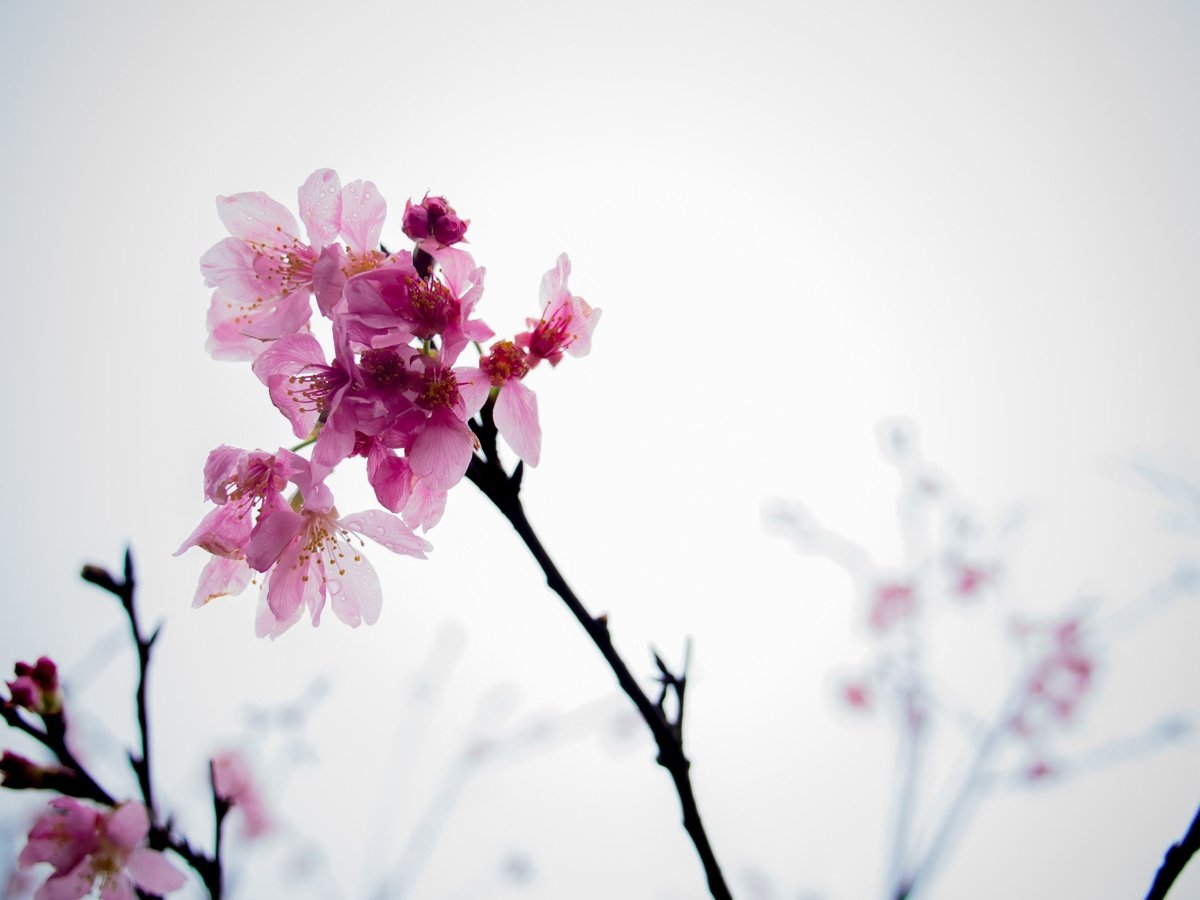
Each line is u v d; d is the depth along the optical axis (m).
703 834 0.40
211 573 0.43
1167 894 0.41
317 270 0.40
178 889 0.43
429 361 0.41
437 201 0.42
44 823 0.43
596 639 0.41
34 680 0.43
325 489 0.42
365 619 0.43
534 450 0.41
